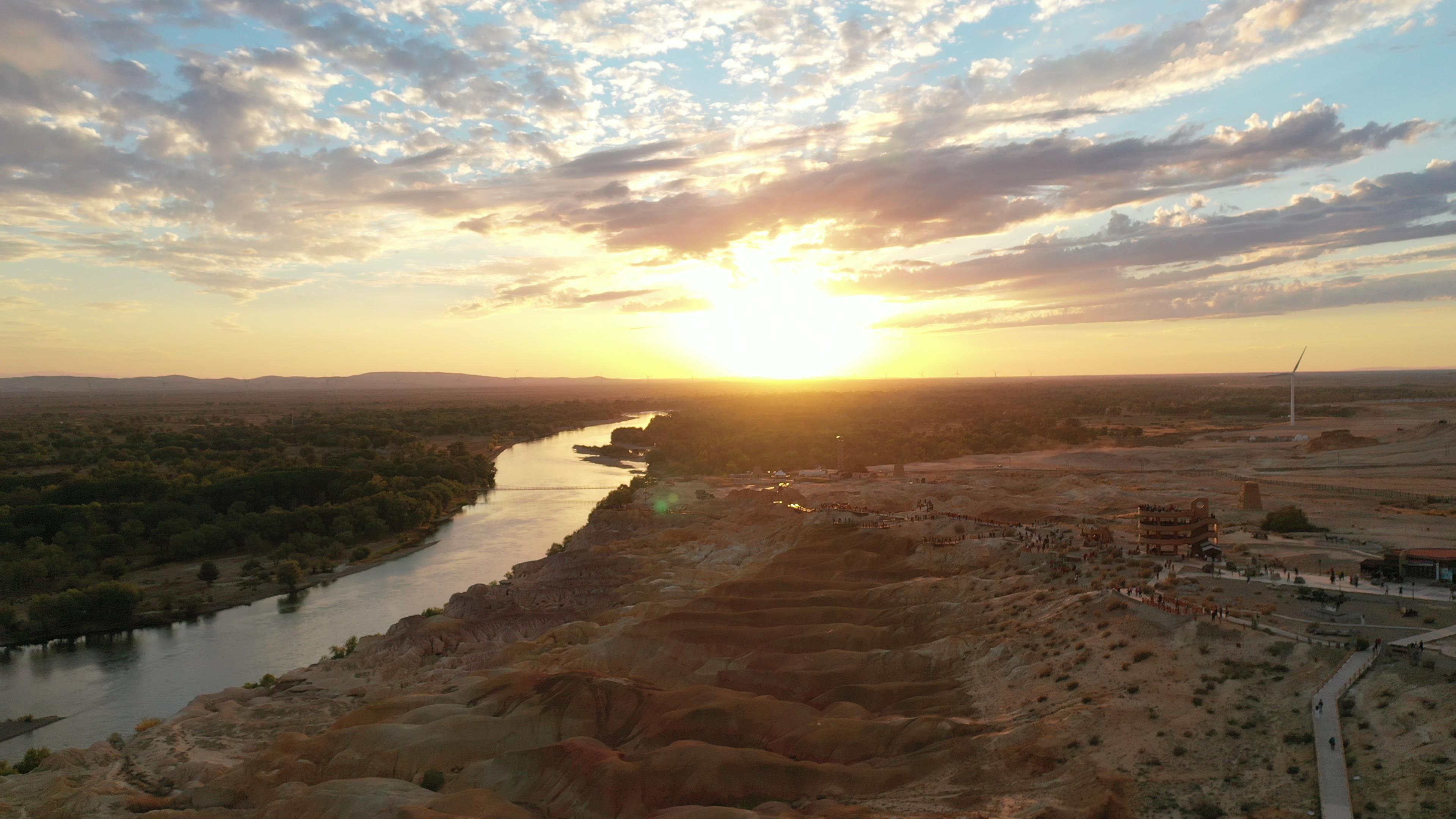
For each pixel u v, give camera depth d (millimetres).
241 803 63438
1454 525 115000
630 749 65625
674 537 151625
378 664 94938
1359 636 58531
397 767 65250
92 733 82312
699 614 88250
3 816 61781
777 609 89500
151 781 68000
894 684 69500
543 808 58875
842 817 50281
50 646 108062
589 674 74000
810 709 66938
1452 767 42500
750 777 57156
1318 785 44969
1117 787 48219
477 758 66375
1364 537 107500
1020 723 58719
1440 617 61844
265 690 87938
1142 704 55875
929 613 83562
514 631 104375
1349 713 49969
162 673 98375
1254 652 58188
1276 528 117000
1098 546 96562
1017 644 71125
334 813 56438
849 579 103500
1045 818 45781
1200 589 73250
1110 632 66812
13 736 81500
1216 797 46156
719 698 68750
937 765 56344
